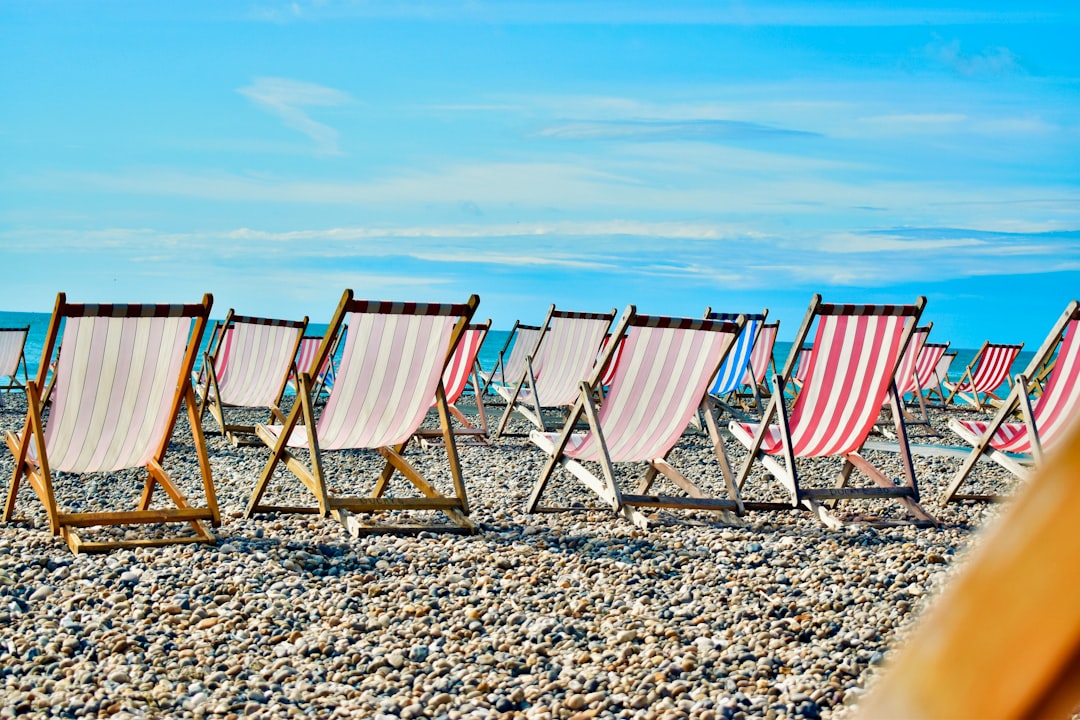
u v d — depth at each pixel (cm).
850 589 421
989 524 30
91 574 421
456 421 1131
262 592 407
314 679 316
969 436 809
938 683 30
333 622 371
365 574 436
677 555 484
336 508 520
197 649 339
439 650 346
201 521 511
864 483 759
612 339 538
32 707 281
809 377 562
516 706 296
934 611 31
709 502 565
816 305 538
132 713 279
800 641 358
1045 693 28
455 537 520
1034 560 28
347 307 500
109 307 457
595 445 562
